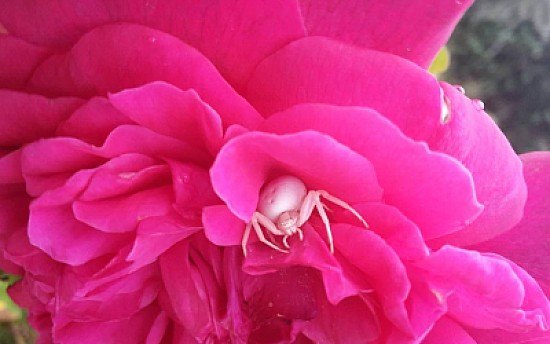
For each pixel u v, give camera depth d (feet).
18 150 0.26
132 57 0.24
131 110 0.24
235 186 0.24
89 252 0.27
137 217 0.25
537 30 0.67
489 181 0.26
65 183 0.25
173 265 0.28
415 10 0.25
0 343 0.49
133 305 0.30
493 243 0.31
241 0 0.24
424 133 0.24
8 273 0.35
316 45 0.24
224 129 0.24
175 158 0.26
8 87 0.27
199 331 0.28
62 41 0.26
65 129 0.25
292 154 0.23
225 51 0.25
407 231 0.24
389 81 0.24
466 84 0.70
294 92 0.25
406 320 0.25
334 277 0.26
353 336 0.29
